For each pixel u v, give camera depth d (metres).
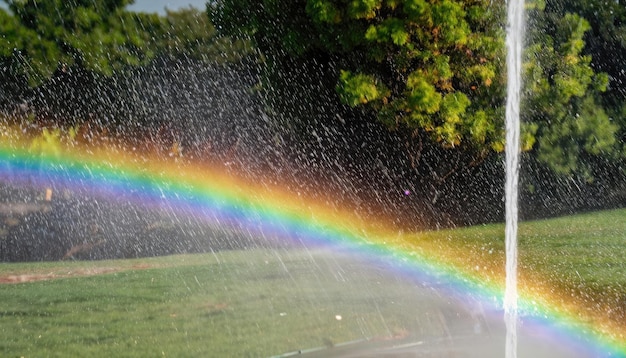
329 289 8.40
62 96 20.72
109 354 5.66
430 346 5.87
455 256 10.80
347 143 16.67
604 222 14.16
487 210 16.14
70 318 6.95
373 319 6.73
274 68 15.75
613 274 9.06
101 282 9.13
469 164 15.88
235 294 8.16
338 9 13.23
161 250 13.12
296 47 14.39
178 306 7.50
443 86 13.74
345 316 6.88
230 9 15.44
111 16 20.34
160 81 20.33
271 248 12.67
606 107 18.11
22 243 13.64
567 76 15.66
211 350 5.76
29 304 7.64
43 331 6.42
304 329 6.42
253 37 15.84
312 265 10.38
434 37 13.37
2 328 6.54
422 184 16.33
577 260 10.09
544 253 10.82
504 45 13.52
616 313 7.06
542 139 16.86
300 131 16.72
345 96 13.66
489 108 14.02
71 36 20.36
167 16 20.47
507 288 8.15
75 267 10.81
